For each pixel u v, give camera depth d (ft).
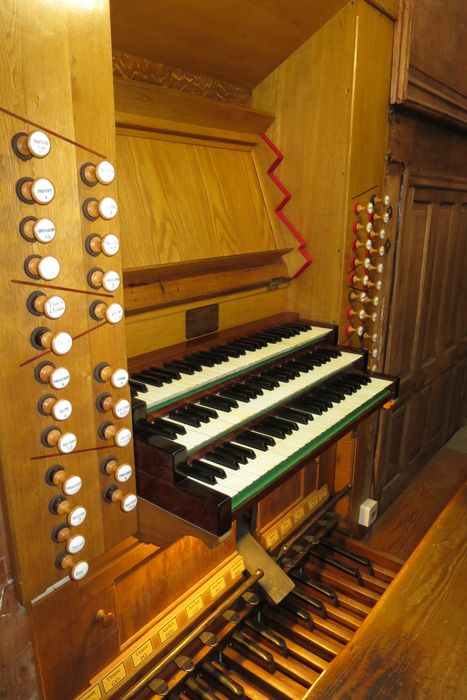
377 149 6.27
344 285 6.16
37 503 3.08
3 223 2.67
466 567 4.83
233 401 4.26
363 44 5.49
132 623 4.37
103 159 3.10
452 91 7.48
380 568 6.61
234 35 5.03
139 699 4.40
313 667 5.28
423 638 4.05
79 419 3.20
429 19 6.44
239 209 5.64
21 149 2.66
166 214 4.74
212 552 5.15
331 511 7.30
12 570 3.17
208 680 5.15
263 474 3.62
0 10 2.51
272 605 5.91
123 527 3.66
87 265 3.11
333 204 5.94
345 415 4.65
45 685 3.54
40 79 2.71
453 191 8.73
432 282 8.73
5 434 2.84
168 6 4.28
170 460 3.39
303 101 5.89
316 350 5.81
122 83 4.29
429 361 9.30
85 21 2.87
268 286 6.07
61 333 2.93
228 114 5.45
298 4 5.04
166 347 4.80
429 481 9.39
